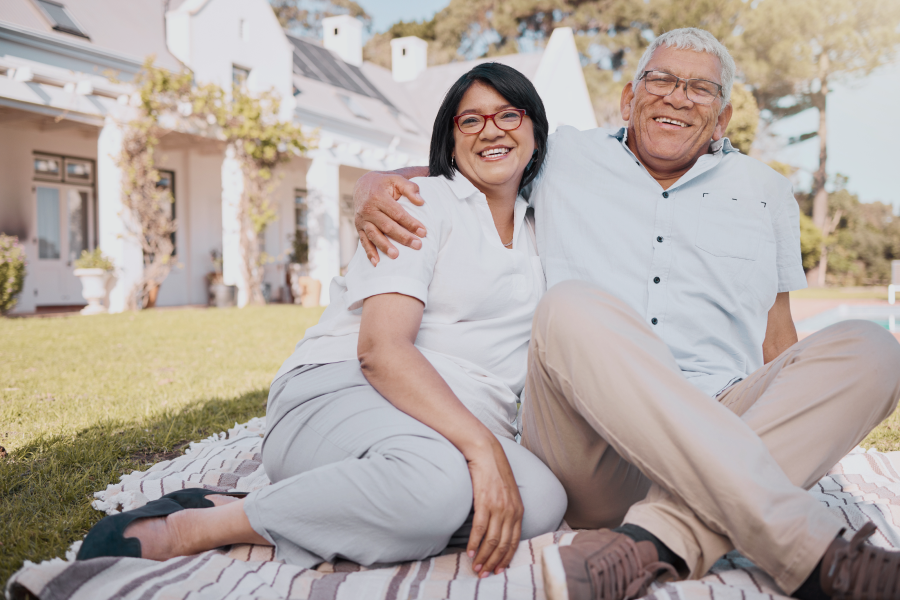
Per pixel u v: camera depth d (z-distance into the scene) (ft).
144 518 5.04
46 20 32.42
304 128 46.80
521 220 6.54
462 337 5.66
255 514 4.88
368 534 4.69
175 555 5.00
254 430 9.71
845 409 4.66
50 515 6.39
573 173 6.98
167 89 35.55
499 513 4.58
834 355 4.72
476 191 5.87
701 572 4.39
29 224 38.45
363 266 5.39
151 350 20.21
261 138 40.75
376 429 4.84
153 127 35.91
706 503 4.23
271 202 46.70
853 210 96.22
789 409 4.66
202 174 46.47
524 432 5.51
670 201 6.75
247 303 42.47
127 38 36.83
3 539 5.74
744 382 5.59
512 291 5.86
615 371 4.42
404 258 5.27
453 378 5.42
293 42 59.16
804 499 4.10
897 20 81.66
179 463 7.88
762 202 6.85
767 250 6.79
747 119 74.49
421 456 4.56
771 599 4.01
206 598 4.23
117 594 4.17
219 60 41.52
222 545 5.12
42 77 30.45
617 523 5.45
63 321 28.53
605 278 6.66
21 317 30.89
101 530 4.85
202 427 10.33
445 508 4.56
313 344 5.80
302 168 54.54
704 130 6.72
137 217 35.50
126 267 35.29
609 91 91.81
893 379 4.71
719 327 6.71
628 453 4.44
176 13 39.45
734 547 4.33
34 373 15.76
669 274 6.66
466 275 5.63
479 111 5.88
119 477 7.57
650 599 4.00
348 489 4.61
